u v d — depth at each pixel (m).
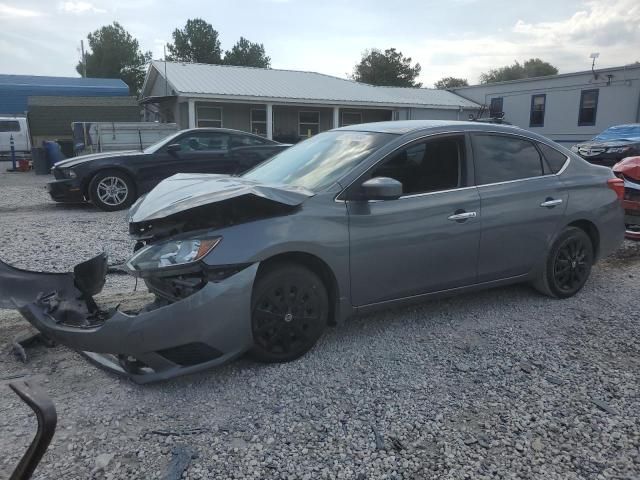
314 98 23.31
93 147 14.34
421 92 29.88
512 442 2.78
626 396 3.23
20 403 3.07
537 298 4.91
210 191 3.45
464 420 2.97
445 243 4.02
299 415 3.00
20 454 2.62
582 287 5.09
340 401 3.14
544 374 3.50
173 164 9.91
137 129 14.64
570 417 3.01
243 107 23.94
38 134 22.06
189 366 3.18
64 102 22.33
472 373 3.50
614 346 3.93
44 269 5.64
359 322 4.32
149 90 28.11
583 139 25.20
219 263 3.16
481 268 4.28
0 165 23.64
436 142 4.11
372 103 24.84
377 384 3.34
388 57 55.69
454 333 4.13
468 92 30.20
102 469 2.52
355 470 2.55
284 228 3.37
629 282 5.49
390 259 3.79
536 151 4.67
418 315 4.48
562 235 4.75
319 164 4.02
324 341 3.95
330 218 3.54
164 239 3.43
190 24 62.06
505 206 4.32
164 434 2.80
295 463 2.60
